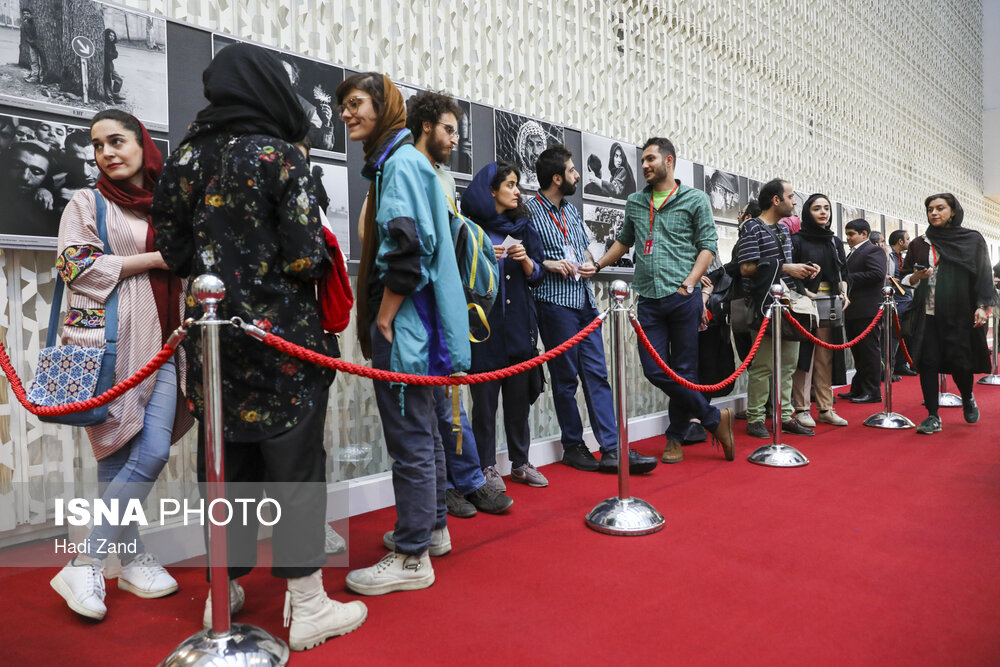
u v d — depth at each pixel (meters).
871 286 6.33
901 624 2.00
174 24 2.79
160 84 2.75
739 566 2.49
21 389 2.09
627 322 5.09
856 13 8.68
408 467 2.28
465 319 2.23
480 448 3.43
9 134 2.40
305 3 3.18
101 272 2.19
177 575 2.56
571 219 4.02
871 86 9.05
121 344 2.21
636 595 2.24
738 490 3.54
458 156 3.75
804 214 5.20
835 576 2.38
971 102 12.98
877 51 9.24
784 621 2.03
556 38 4.49
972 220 13.07
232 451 1.91
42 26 2.46
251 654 1.75
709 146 5.94
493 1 4.05
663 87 5.43
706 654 1.84
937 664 1.76
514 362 3.61
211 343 1.71
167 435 2.31
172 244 1.93
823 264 5.14
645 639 1.93
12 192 2.41
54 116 2.50
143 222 2.33
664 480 3.79
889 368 5.36
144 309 2.26
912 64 10.38
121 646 1.95
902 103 9.99
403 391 2.20
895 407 6.28
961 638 1.91
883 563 2.49
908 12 10.25
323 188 3.05
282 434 1.82
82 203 2.24
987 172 13.77
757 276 4.71
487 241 2.70
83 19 2.55
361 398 3.42
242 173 1.75
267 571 2.54
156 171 2.38
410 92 3.55
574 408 4.09
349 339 3.37
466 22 3.90
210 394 1.72
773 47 6.90
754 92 6.61
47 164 2.49
